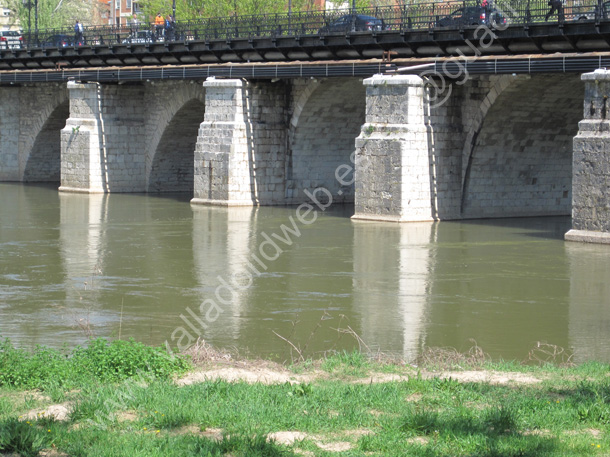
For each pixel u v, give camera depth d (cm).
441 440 1201
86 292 2669
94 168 5881
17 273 2973
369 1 7594
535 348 2023
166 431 1261
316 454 1152
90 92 5881
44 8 10319
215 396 1394
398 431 1234
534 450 1159
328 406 1355
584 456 1145
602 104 3438
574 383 1518
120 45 5859
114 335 2141
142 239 3738
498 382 1536
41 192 5962
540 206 4556
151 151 5934
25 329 2208
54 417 1299
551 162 4512
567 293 2639
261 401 1370
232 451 1173
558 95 4075
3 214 4644
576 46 3625
